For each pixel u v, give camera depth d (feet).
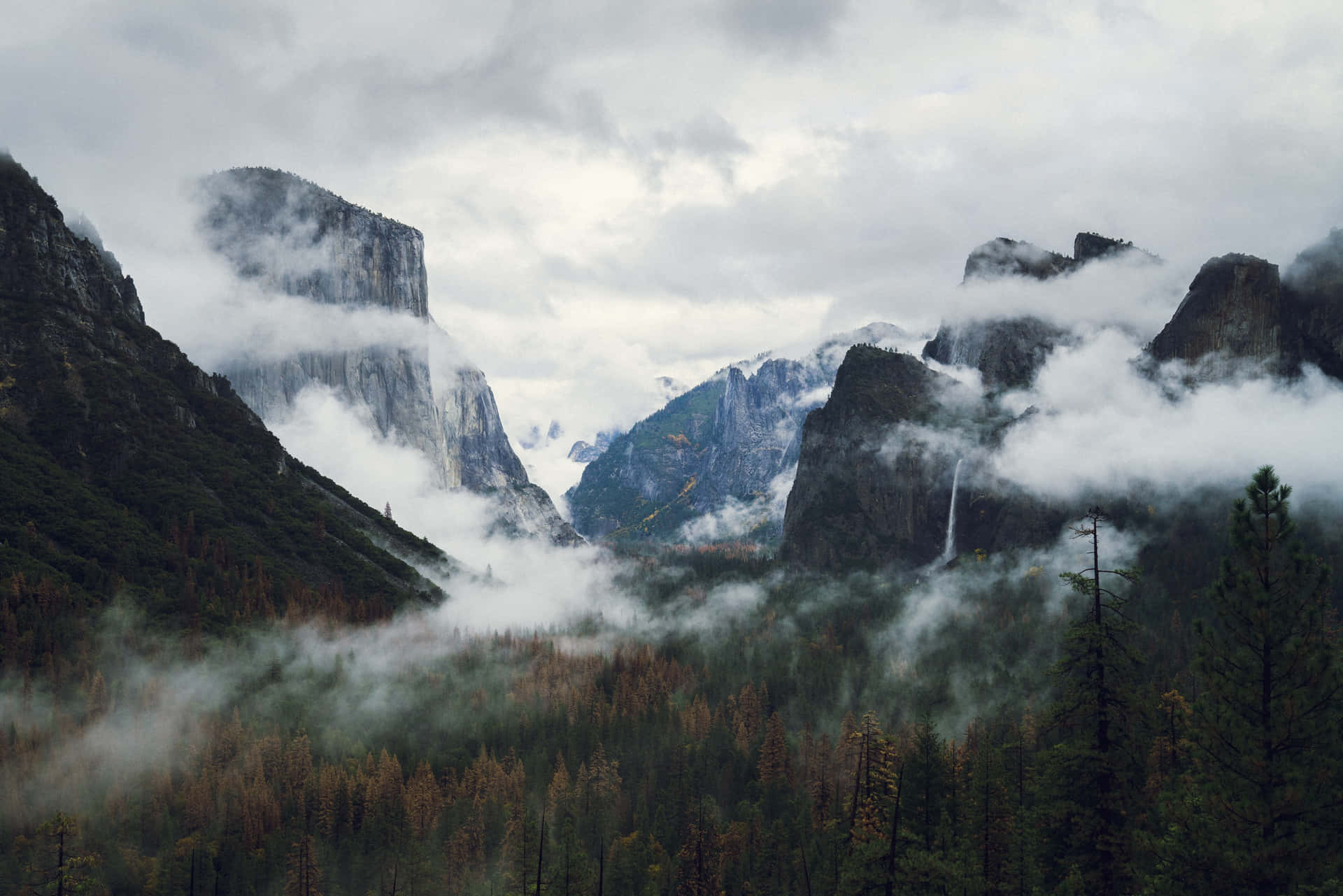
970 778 328.70
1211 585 193.36
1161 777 271.49
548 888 368.27
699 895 464.24
